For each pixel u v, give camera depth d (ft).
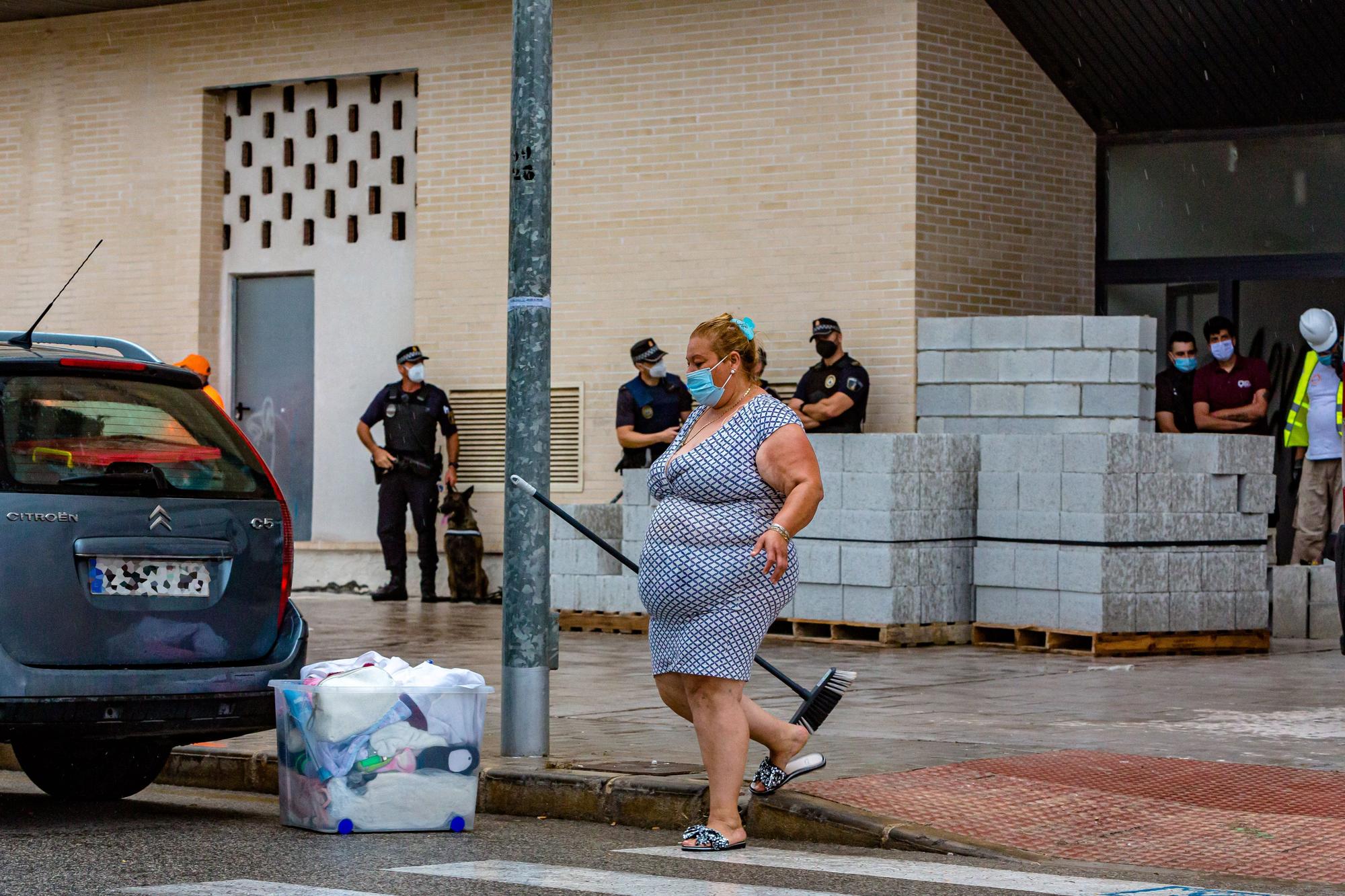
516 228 23.91
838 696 20.89
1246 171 49.34
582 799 21.91
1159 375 45.88
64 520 20.40
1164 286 50.31
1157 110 49.14
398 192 54.75
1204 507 39.11
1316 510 44.34
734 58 48.24
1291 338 49.55
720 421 19.63
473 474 52.37
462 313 52.65
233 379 56.90
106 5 57.00
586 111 50.31
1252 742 25.18
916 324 45.42
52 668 20.21
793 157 47.39
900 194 45.85
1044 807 20.47
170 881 17.57
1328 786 21.59
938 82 46.29
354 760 20.53
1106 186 50.39
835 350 43.75
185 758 25.30
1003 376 42.01
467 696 21.02
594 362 50.21
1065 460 38.83
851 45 46.62
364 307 55.16
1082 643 39.04
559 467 50.67
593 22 50.19
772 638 41.47
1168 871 17.89
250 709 21.50
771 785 20.77
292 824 20.99
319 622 44.62
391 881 17.67
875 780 21.59
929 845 19.22
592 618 44.29
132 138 57.67
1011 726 26.89
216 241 56.95
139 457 21.35
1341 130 48.32
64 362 21.12
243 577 21.75
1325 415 43.93
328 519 55.57
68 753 23.58
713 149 48.52
